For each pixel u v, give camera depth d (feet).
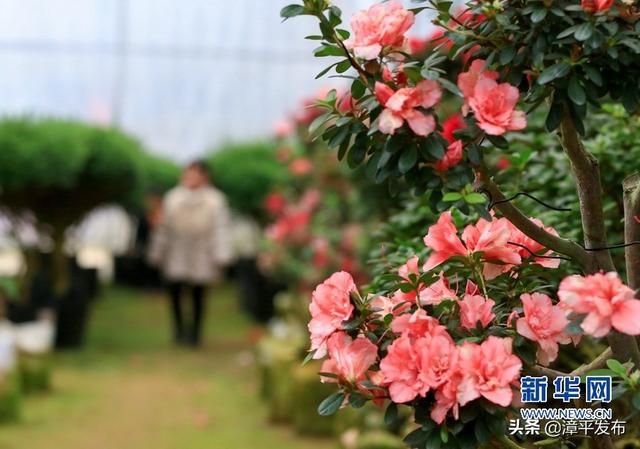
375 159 6.24
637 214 6.75
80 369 29.43
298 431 21.40
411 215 10.94
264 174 43.88
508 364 5.70
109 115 48.29
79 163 31.27
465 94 6.10
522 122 5.98
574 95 5.99
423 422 5.96
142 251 48.67
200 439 21.15
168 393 26.21
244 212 44.57
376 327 6.57
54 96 47.65
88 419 22.93
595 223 6.64
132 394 25.96
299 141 30.01
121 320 40.09
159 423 22.67
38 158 30.37
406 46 6.40
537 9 6.05
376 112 6.19
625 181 6.89
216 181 45.01
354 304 6.47
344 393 6.39
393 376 5.91
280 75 48.93
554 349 6.11
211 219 34.17
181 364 30.86
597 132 11.53
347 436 16.43
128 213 48.80
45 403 24.53
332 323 6.38
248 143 46.55
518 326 6.12
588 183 6.61
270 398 23.94
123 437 21.26
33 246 32.94
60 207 32.40
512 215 6.51
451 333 6.31
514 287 6.92
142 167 35.06
